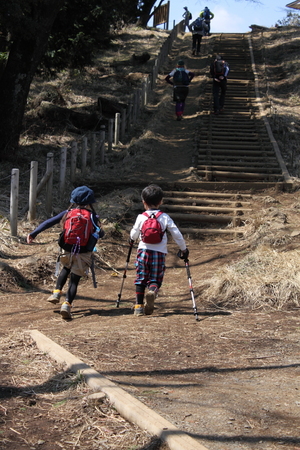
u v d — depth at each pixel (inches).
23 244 301.1
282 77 840.3
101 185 448.5
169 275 275.6
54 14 482.6
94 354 140.6
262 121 610.5
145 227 193.9
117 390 106.9
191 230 360.5
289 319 180.5
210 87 776.9
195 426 92.4
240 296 210.2
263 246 278.5
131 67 961.5
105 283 264.4
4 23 438.9
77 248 197.9
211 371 129.5
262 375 126.0
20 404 105.7
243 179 458.9
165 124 645.9
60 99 721.6
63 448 87.0
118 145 593.6
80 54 651.5
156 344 154.5
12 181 299.7
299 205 381.7
